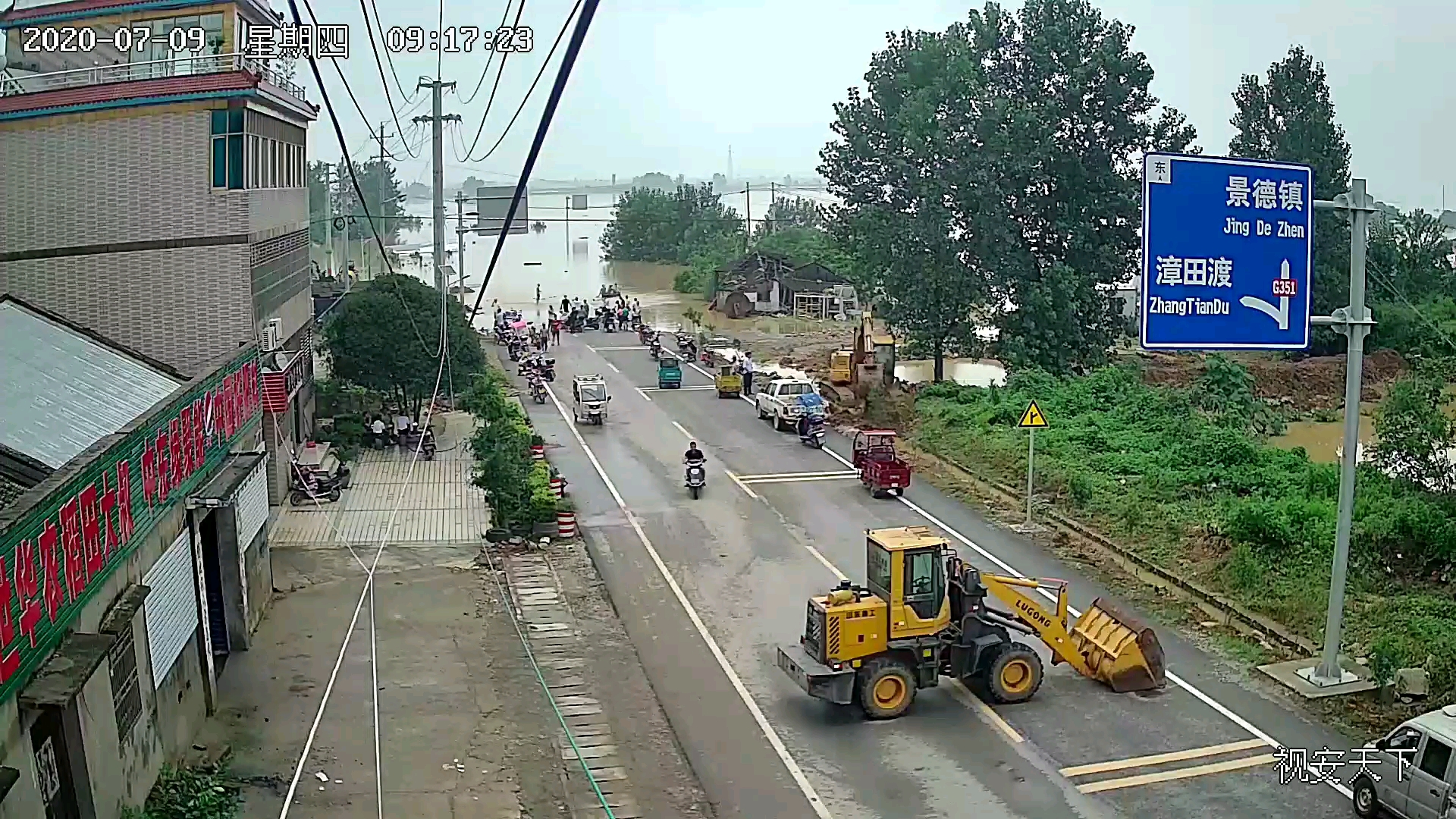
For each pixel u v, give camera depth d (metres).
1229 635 21.50
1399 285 63.03
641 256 131.25
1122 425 38.06
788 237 106.06
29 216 28.19
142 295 28.11
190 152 27.72
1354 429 18.70
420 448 36.34
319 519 29.53
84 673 12.30
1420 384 32.22
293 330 34.09
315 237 81.56
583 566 25.98
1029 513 29.16
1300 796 15.65
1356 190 18.25
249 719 18.05
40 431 17.27
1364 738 17.33
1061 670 20.03
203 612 18.09
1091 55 48.88
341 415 38.31
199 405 19.03
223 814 15.00
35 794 11.86
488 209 62.50
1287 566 24.22
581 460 36.28
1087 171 49.47
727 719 18.28
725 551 26.97
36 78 28.69
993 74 49.97
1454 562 24.30
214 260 27.94
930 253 47.97
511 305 94.81
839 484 33.25
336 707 18.55
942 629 18.33
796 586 24.56
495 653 20.94
